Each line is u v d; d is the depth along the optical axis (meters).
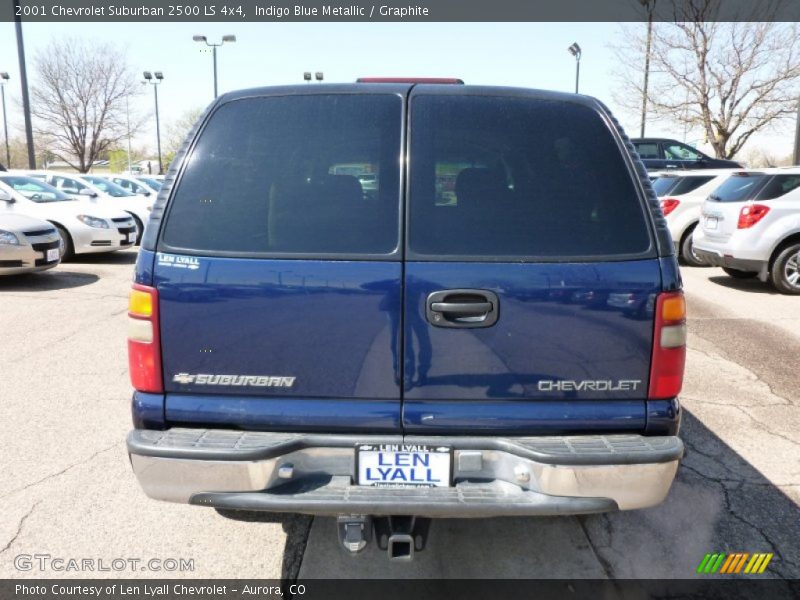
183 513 3.24
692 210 11.08
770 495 3.44
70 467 3.66
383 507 2.25
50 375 5.22
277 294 2.30
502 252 2.31
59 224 11.11
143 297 2.34
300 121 2.47
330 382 2.33
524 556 2.92
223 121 2.49
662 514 3.26
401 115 2.47
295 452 2.34
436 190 2.38
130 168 42.03
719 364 5.65
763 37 21.91
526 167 2.42
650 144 17.38
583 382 2.33
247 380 2.34
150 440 2.31
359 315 2.30
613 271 2.30
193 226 2.38
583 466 2.25
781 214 8.38
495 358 2.31
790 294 8.60
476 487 2.33
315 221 2.36
